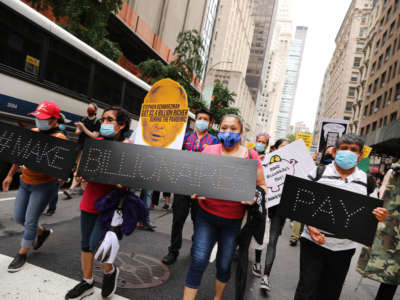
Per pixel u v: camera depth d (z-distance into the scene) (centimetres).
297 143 405
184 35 1758
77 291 244
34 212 280
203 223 242
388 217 301
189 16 3381
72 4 872
